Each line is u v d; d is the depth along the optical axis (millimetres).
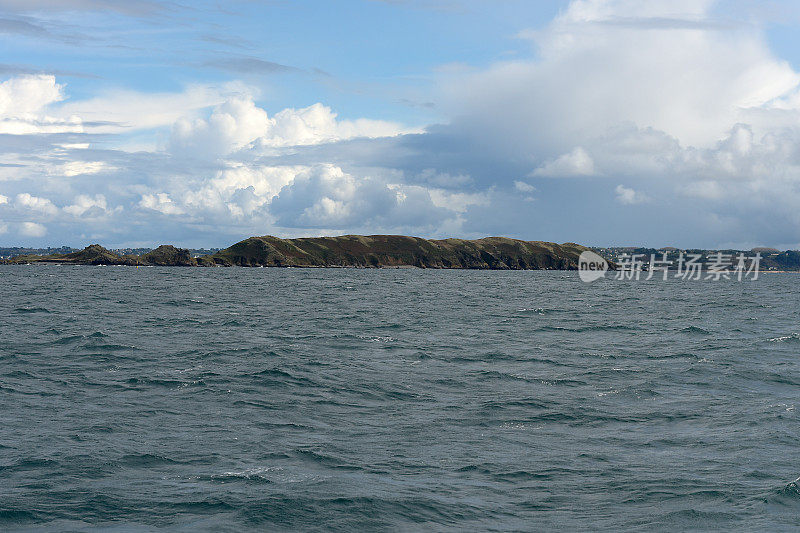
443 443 23156
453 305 93562
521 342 50719
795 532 15984
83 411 26609
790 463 20984
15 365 36594
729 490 18594
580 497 18203
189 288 131750
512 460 21312
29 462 20141
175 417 26016
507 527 16266
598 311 84875
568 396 30781
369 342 49281
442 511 17125
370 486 18719
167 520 16281
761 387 33219
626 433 24609
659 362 40750
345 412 27422
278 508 17016
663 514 17000
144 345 45219
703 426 25516
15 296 98750
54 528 15719
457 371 37156
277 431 24312
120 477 19141
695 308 92688
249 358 40000
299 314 74125
